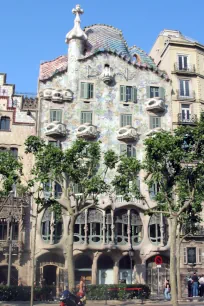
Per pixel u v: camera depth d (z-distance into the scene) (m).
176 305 27.36
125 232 44.59
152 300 34.81
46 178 31.28
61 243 43.12
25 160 45.53
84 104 48.78
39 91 48.44
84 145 32.56
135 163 31.88
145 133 48.94
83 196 32.62
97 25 56.50
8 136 46.09
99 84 49.88
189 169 31.19
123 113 49.22
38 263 42.81
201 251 45.72
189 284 41.34
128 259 45.03
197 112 51.16
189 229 39.06
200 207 33.75
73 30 51.12
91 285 34.59
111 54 51.34
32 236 43.12
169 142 29.41
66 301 24.61
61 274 43.06
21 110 47.22
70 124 47.78
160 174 30.47
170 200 32.97
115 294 34.66
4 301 32.41
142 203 45.16
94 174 36.22
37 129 46.69
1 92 47.44
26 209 43.66
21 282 41.78
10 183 30.00
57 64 52.84
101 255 44.38
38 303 31.55
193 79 52.66
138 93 50.56
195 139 30.69
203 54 54.53
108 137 48.00
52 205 35.09
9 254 38.97
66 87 49.50
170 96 51.12
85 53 52.03
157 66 56.88
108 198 44.53
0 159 30.91
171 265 28.53
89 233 43.75
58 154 31.81
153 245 44.47
